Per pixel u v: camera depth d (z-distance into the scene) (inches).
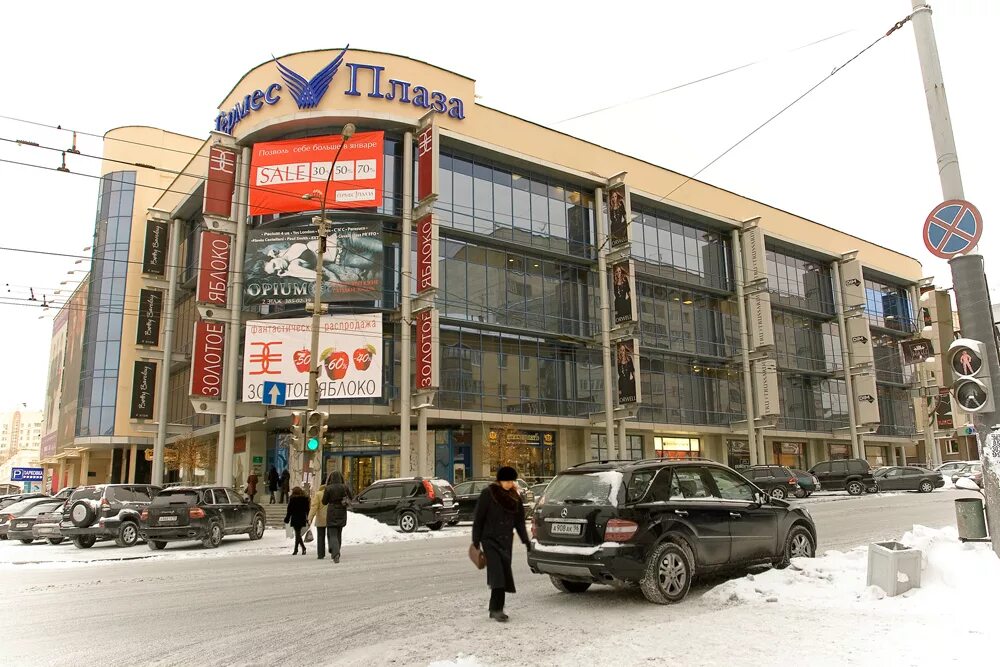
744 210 1804.9
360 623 295.9
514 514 298.4
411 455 1267.2
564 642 246.5
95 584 435.5
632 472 325.1
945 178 356.5
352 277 1173.7
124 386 1678.2
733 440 1697.8
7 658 248.8
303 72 1227.9
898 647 213.0
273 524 1042.1
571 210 1467.8
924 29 374.6
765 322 1688.0
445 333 1240.8
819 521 719.7
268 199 1195.3
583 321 1441.9
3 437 7859.3
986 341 338.0
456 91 1294.3
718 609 291.0
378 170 1191.6
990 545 327.9
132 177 1774.1
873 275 2190.0
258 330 1162.0
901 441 2114.9
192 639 273.9
